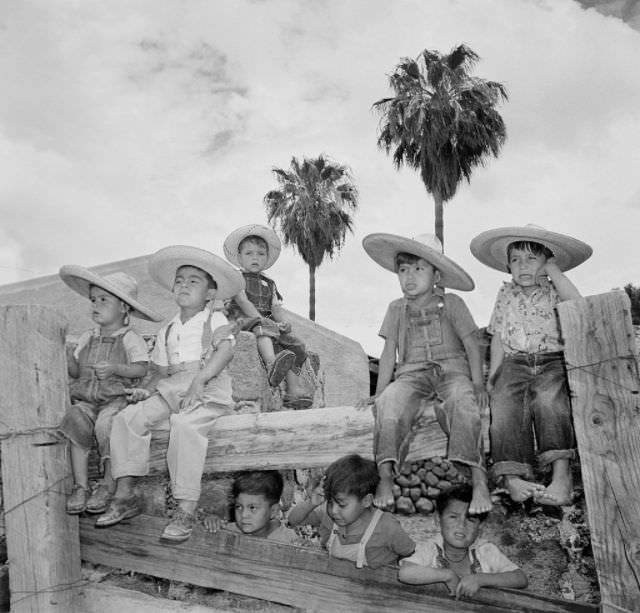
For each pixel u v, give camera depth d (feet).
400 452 11.03
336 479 11.09
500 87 59.57
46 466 12.82
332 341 27.99
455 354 12.16
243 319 16.21
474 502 10.37
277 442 12.26
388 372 12.42
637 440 9.56
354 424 11.91
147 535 12.97
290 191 77.51
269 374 16.72
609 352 9.88
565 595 12.05
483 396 11.55
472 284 12.46
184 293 13.47
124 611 12.93
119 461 12.28
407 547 11.40
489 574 10.82
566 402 10.90
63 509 13.00
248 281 18.94
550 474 11.43
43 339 13.02
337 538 11.71
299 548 12.03
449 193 59.21
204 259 13.30
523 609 10.62
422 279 12.39
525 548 12.46
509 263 12.42
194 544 12.65
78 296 22.30
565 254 12.14
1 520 14.11
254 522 12.60
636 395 9.65
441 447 11.59
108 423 12.87
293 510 13.47
